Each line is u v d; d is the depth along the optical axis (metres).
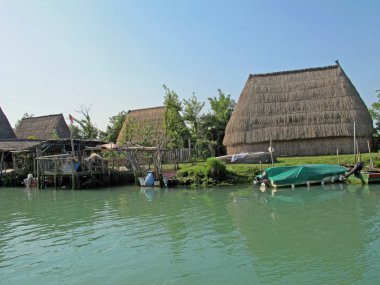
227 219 17.44
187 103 52.72
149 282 10.35
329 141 37.19
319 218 16.78
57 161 33.91
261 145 38.62
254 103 40.31
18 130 63.12
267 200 22.12
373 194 22.33
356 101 38.44
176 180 30.89
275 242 13.47
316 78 40.62
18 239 15.74
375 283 9.62
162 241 14.21
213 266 11.33
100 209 21.94
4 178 39.66
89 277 10.96
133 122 52.53
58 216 20.47
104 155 44.25
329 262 11.26
